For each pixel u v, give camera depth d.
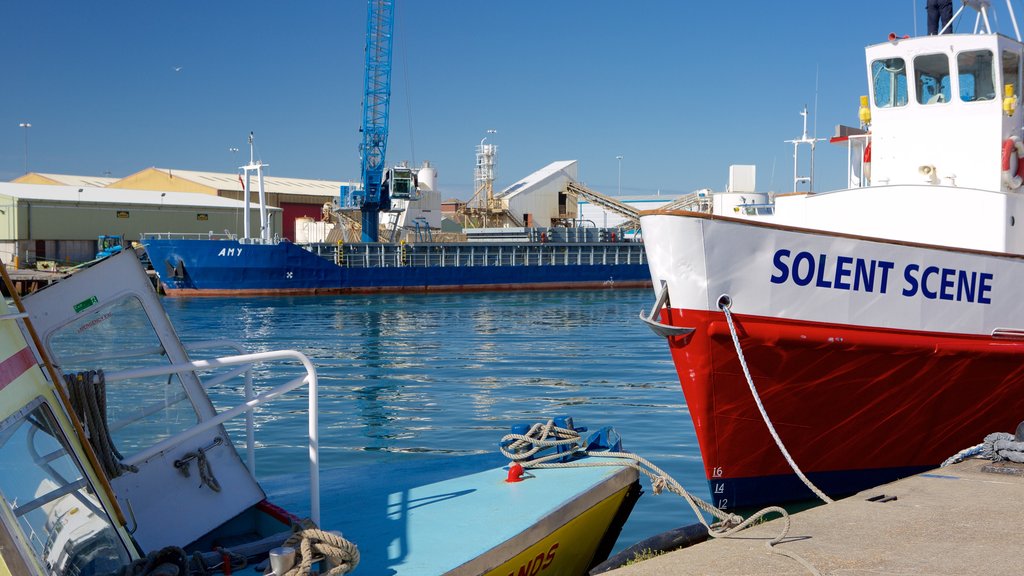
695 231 8.05
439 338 27.20
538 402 15.30
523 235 63.47
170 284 47.84
